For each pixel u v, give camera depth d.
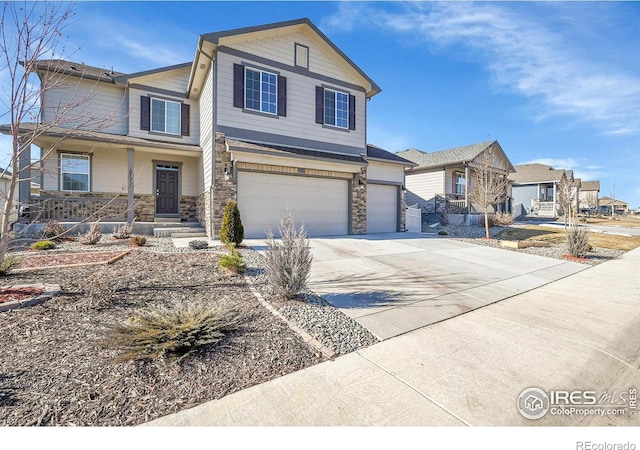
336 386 2.77
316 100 12.41
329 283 6.04
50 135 9.95
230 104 10.52
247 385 2.73
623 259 10.15
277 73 11.48
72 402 2.36
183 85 13.87
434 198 21.67
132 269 5.73
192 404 2.46
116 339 3.18
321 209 12.34
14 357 2.85
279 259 4.87
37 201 10.33
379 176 14.64
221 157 10.24
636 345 3.72
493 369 3.11
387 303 5.04
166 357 3.00
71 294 4.39
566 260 9.62
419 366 3.15
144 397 2.48
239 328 3.75
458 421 2.36
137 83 12.97
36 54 4.08
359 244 10.39
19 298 3.96
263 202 11.02
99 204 11.79
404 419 2.37
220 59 10.37
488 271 7.66
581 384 2.88
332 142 12.80
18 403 2.30
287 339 3.57
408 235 13.70
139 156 12.96
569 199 18.22
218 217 10.09
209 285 5.25
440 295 5.57
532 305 5.24
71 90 12.01
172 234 10.83
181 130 13.73
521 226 18.72
